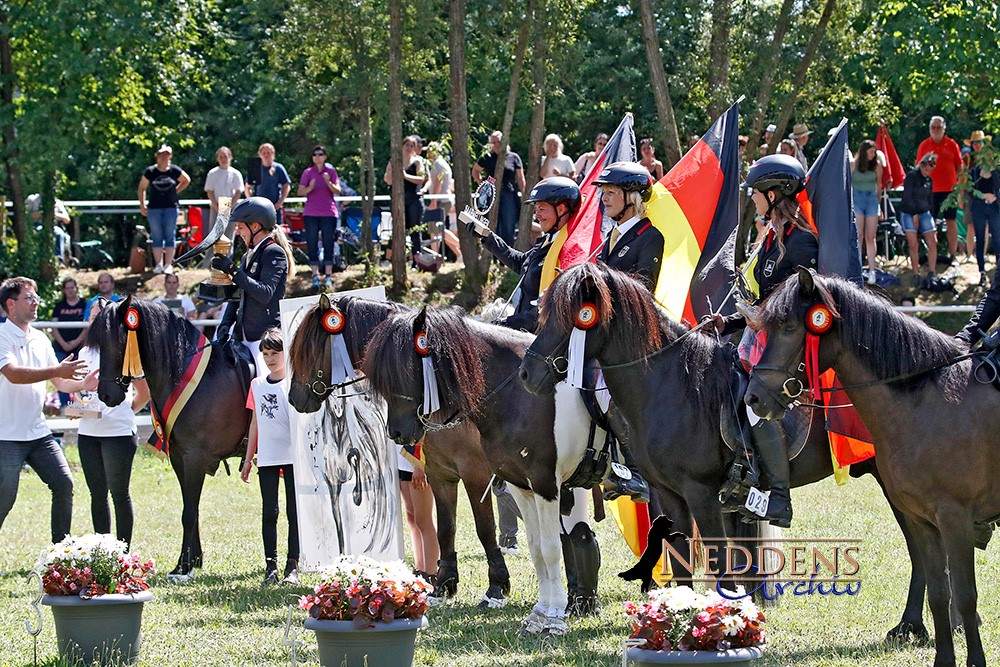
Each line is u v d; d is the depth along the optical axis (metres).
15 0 24.73
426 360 8.75
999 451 7.33
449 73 24.17
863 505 14.51
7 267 24.89
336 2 22.67
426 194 24.64
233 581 11.38
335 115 29.62
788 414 8.57
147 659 8.45
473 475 10.05
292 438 11.08
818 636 8.80
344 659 7.58
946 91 22.14
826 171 9.45
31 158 24.59
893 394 7.47
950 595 8.07
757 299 8.96
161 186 24.47
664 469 8.45
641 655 6.80
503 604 10.20
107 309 11.23
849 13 23.88
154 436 11.79
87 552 8.33
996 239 22.05
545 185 10.56
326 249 23.00
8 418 11.14
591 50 31.31
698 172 10.18
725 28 22.55
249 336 12.02
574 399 9.14
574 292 8.24
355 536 10.91
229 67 35.62
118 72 25.14
